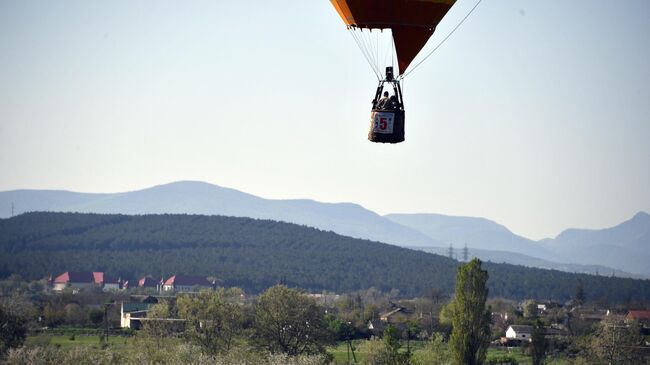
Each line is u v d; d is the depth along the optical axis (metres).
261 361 158.62
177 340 177.12
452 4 72.62
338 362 170.88
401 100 70.75
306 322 179.88
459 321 167.25
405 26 73.06
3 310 173.75
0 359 150.25
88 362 141.50
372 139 70.44
